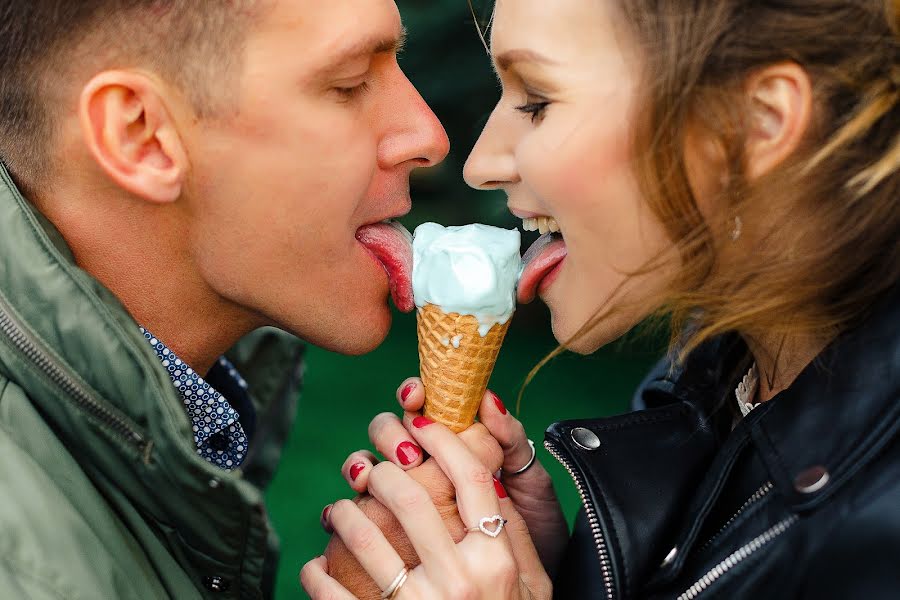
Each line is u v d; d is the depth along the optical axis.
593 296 1.77
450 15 5.51
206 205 1.81
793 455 1.56
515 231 1.90
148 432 1.63
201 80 1.73
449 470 1.82
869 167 1.55
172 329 1.94
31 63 1.71
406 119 1.95
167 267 1.87
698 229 1.63
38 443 1.66
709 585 1.61
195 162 1.78
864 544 1.42
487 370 1.91
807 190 1.58
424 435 1.86
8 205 1.65
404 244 2.00
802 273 1.60
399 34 1.91
